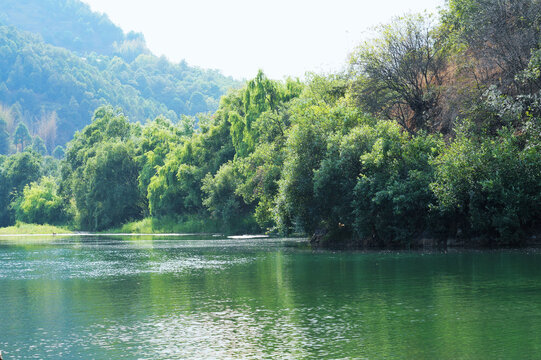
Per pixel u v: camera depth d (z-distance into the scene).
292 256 35.81
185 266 31.14
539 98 35.25
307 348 12.30
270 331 14.05
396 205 38.03
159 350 12.52
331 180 41.53
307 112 46.47
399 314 15.69
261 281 23.53
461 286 20.12
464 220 37.19
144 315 16.67
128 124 137.38
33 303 19.41
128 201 114.75
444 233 38.34
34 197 139.75
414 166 39.06
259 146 63.41
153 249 47.62
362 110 49.19
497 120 38.97
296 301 18.31
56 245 59.81
